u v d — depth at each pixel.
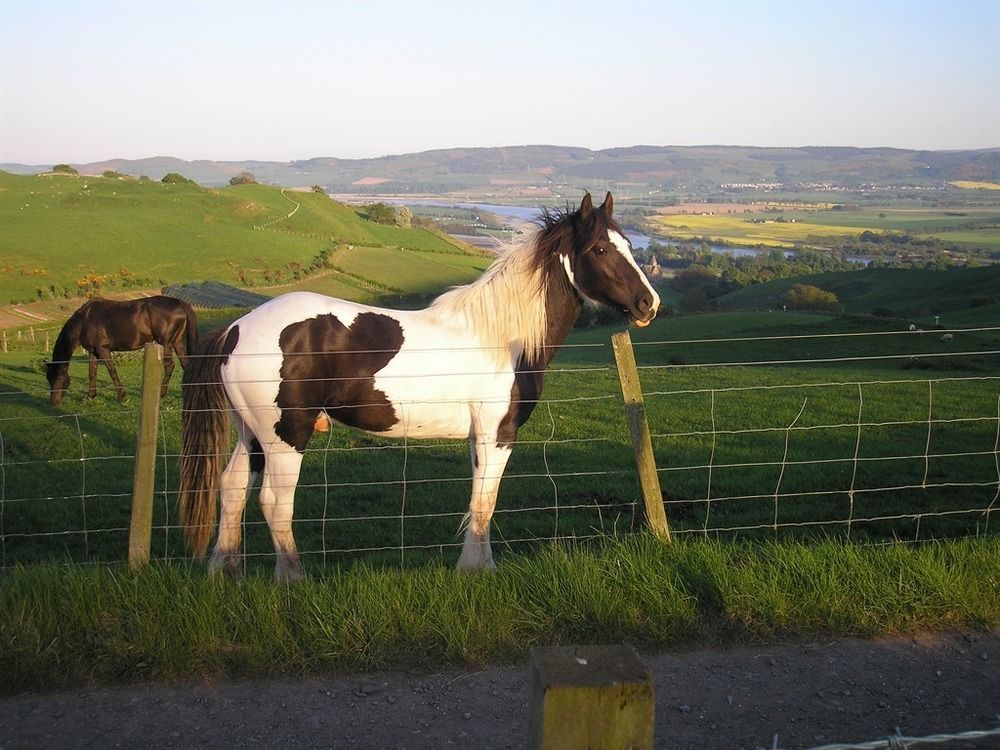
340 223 103.00
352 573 5.20
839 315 41.53
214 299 53.44
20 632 4.43
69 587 4.77
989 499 8.32
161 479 9.33
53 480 9.20
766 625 5.00
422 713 4.16
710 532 7.39
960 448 10.94
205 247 74.88
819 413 14.20
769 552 5.65
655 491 5.93
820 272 84.06
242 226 87.00
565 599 4.95
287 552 5.59
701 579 5.24
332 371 5.51
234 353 5.45
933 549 5.77
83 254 67.75
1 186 91.62
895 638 5.02
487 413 5.80
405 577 5.09
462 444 11.16
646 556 5.45
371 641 4.61
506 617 4.82
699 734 4.01
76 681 4.37
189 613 4.64
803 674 4.59
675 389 17.84
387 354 5.59
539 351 5.94
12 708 4.15
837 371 21.81
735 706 4.26
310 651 4.55
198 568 5.54
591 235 5.84
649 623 4.89
